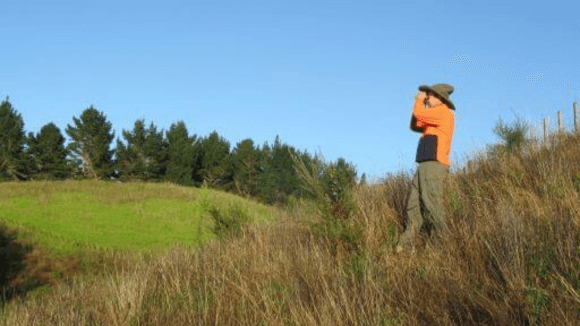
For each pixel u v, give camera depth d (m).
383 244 5.14
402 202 6.35
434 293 3.85
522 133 8.05
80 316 4.96
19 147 64.94
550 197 5.01
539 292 3.25
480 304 3.42
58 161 65.31
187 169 67.31
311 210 6.46
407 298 3.87
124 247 21.55
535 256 3.72
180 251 7.43
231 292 4.94
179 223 27.28
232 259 6.12
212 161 70.00
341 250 5.30
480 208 5.19
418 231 5.44
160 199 32.91
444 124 5.58
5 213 27.66
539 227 4.20
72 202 31.12
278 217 7.70
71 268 17.22
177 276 5.54
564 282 3.26
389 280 4.33
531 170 6.25
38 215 27.86
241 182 63.78
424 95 5.91
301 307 3.96
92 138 65.56
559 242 3.71
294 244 5.94
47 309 5.50
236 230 7.94
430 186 5.38
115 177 67.06
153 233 25.25
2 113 64.62
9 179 64.31
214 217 8.55
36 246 20.12
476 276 3.85
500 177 6.14
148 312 4.74
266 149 67.62
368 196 6.83
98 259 18.44
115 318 4.57
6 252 17.47
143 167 65.31
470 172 6.70
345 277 4.50
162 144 68.56
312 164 6.21
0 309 5.93
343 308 3.87
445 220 5.16
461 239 4.63
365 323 3.63
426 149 5.52
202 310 4.59
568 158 6.45
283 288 4.75
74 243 21.19
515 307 3.35
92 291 6.02
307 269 4.98
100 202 31.47
